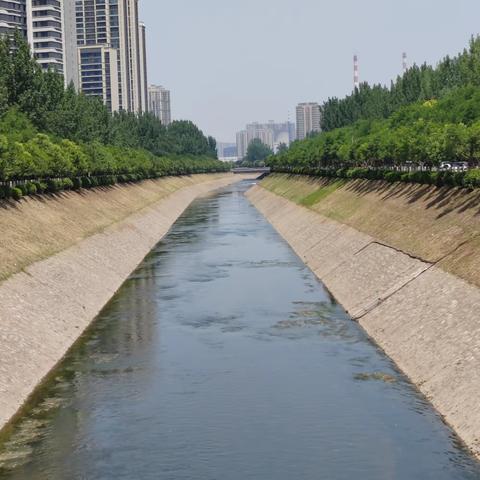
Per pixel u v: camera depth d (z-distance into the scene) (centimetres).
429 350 4306
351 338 5153
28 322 4828
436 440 3353
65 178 10575
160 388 4191
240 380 4316
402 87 14350
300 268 8225
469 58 11200
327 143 16338
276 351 4891
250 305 6309
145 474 3119
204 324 5666
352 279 6725
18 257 5953
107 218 10238
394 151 10212
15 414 3778
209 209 17325
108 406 3909
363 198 9881
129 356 4819
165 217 14038
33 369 4316
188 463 3222
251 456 3284
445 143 7831
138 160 17012
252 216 15125
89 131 13688
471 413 3409
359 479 3034
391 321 5166
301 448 3359
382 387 4088
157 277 7769
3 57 11031
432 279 5306
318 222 10419
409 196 8138
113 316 5956
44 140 9950
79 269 6775
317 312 5988
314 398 3975
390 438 3406
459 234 5862
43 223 7650
